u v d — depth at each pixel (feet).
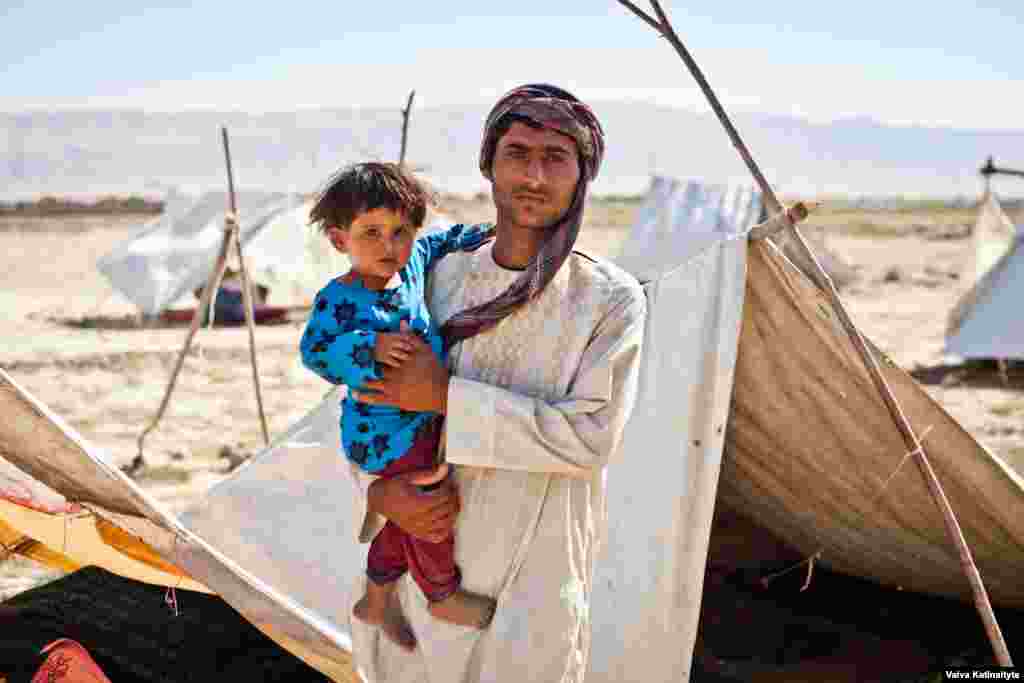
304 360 8.57
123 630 16.21
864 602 20.38
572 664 8.91
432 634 8.89
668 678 13.93
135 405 42.29
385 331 8.50
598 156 8.57
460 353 8.75
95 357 51.85
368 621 9.32
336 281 8.70
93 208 250.98
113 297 81.76
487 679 8.68
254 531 15.75
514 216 8.52
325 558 15.51
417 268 9.02
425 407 8.32
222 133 30.91
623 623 14.12
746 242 14.46
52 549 17.34
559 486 8.79
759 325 15.23
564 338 8.63
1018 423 39.75
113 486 10.59
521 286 8.46
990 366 53.42
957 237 180.75
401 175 8.38
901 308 81.15
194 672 15.08
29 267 107.55
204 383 47.47
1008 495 16.10
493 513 8.69
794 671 17.31
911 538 18.22
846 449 16.72
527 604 8.69
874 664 17.58
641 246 69.72
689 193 72.23
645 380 14.57
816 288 14.33
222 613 16.98
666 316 14.61
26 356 52.21
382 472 8.70
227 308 64.44
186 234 66.28
